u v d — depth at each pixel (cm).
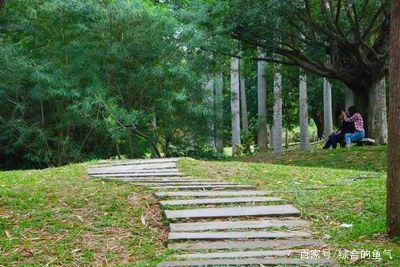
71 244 553
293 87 2727
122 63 1570
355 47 1586
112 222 622
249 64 2317
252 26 1606
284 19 1578
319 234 566
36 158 1521
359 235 553
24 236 574
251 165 1084
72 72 1505
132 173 964
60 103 1512
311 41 1608
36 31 1500
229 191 771
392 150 535
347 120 1653
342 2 1642
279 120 2245
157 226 620
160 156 1692
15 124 1485
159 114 1634
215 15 1681
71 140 1555
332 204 682
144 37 1544
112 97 1511
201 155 1756
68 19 1497
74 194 742
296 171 985
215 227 594
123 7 1466
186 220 626
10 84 1467
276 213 636
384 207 654
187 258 495
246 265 464
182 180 868
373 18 1529
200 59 1658
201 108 1584
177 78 1599
